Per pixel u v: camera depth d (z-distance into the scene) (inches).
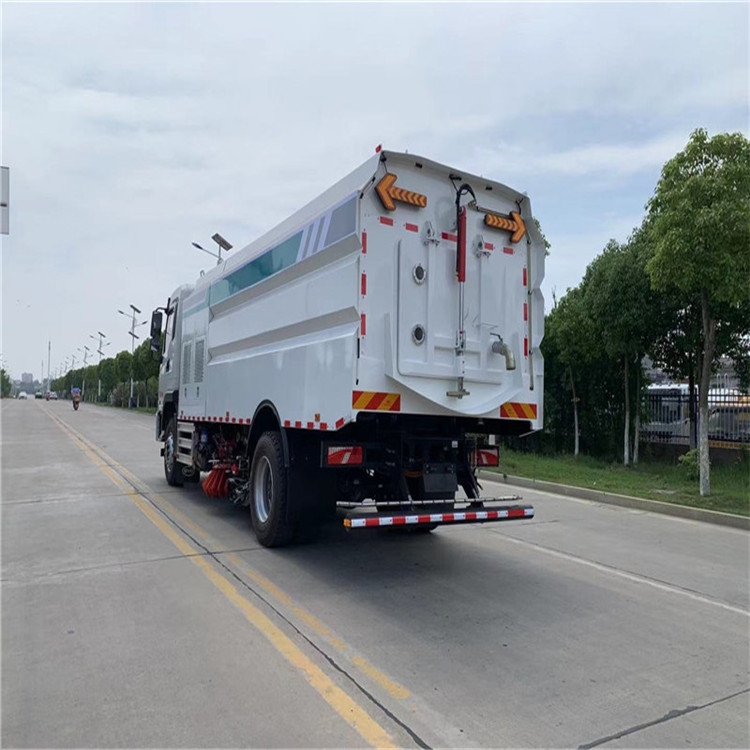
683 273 402.9
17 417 1573.6
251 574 234.5
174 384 446.6
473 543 298.5
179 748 119.9
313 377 240.2
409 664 158.9
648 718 135.0
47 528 310.5
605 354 654.5
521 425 267.9
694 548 302.5
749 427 599.8
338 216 230.1
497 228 253.1
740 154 395.2
